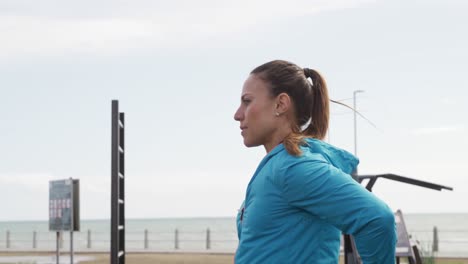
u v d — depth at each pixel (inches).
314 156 102.3
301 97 109.7
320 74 113.9
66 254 1379.2
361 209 97.8
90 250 1542.8
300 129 110.9
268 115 108.9
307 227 102.0
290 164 100.8
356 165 110.4
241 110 111.3
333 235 104.6
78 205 653.3
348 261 248.7
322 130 113.4
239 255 105.2
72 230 646.5
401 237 377.1
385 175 243.0
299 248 101.7
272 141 109.7
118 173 427.2
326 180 99.1
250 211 104.3
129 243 4111.7
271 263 101.9
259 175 105.1
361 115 123.0
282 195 101.4
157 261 1064.8
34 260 1157.1
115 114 428.5
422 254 579.8
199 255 1245.1
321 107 113.3
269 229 102.3
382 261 99.3
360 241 98.8
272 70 109.3
